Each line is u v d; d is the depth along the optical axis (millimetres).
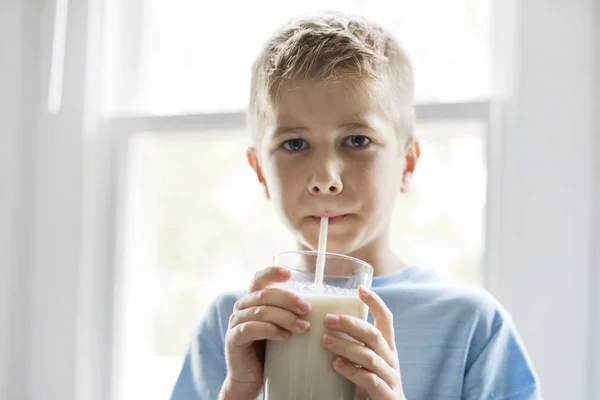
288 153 1309
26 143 2205
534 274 1651
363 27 1414
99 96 2195
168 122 2127
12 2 2195
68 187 2172
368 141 1298
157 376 2154
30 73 2207
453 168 1872
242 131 2043
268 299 998
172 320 2160
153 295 2172
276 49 1379
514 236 1684
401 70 1429
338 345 967
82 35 2188
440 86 1920
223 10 2158
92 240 2178
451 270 1868
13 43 2195
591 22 1658
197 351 1432
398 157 1375
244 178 2113
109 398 2150
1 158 2199
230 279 2117
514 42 1742
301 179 1288
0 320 2170
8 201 2189
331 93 1275
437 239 1884
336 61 1287
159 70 2209
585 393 1588
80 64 2184
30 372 2160
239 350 1034
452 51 1922
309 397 972
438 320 1332
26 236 2199
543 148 1676
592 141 1638
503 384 1289
